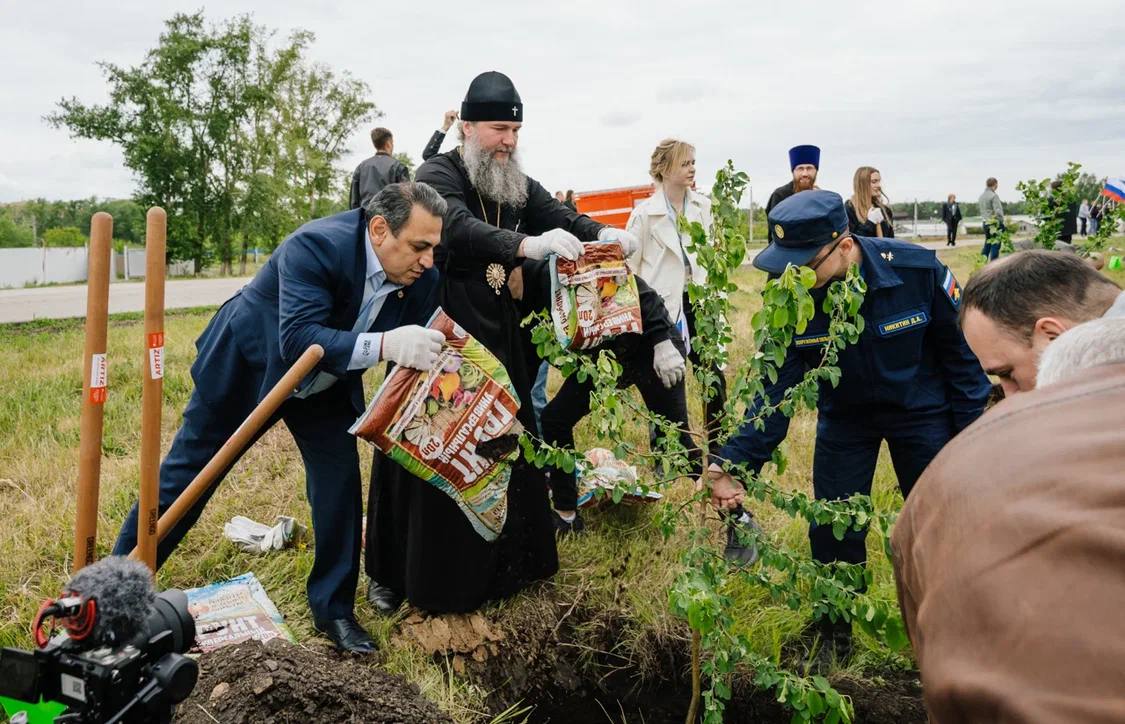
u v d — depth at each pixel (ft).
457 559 10.90
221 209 150.00
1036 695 2.36
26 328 38.19
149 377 7.65
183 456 10.27
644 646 11.58
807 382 8.44
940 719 2.72
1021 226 18.31
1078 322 5.93
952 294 9.78
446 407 9.55
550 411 13.05
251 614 10.89
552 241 10.39
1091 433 2.78
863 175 22.07
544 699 11.10
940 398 10.28
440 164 11.65
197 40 143.23
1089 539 2.47
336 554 10.62
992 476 2.86
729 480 9.61
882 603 8.23
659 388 12.44
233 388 10.15
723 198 8.18
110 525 13.21
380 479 11.45
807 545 13.26
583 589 12.16
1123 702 2.22
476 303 11.08
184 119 143.13
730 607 9.50
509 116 11.41
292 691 8.21
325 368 9.31
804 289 7.52
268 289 9.91
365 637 10.56
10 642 10.20
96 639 5.13
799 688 7.96
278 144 153.17
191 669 5.37
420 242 9.36
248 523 13.38
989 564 2.65
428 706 9.05
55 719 5.04
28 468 15.67
